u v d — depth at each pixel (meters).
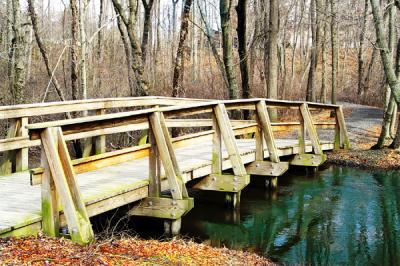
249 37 31.97
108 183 6.76
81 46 13.95
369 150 15.00
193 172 8.01
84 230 5.02
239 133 9.72
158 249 5.52
